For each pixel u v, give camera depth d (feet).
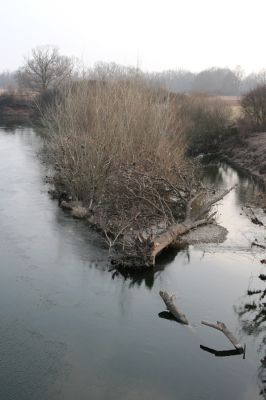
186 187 65.26
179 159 73.72
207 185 89.86
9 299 40.83
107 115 72.90
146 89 87.40
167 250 52.95
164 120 78.48
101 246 53.42
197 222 60.49
